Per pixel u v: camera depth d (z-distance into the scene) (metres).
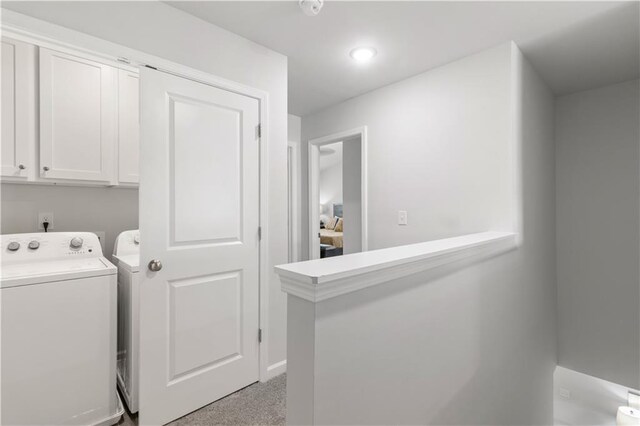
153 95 1.61
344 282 0.86
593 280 2.92
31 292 1.42
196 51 1.75
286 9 1.68
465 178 2.23
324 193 10.23
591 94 2.92
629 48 2.13
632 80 2.71
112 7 1.48
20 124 1.69
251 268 2.03
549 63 2.37
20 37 1.32
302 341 0.83
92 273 1.59
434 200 2.43
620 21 1.80
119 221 2.20
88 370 1.57
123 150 2.06
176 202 1.70
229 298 1.92
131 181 2.10
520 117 2.15
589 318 2.94
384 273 0.99
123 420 1.68
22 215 1.86
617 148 2.79
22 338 1.40
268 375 2.11
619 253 2.78
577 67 2.44
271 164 2.12
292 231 3.63
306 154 3.63
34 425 1.42
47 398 1.46
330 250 6.67
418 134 2.53
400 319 1.07
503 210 2.04
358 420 0.92
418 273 1.16
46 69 1.75
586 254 2.95
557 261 3.12
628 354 2.74
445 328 1.32
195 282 1.78
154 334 1.62
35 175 1.74
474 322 1.55
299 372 0.84
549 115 2.90
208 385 1.83
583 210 2.97
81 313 1.55
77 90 1.86
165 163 1.66
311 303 0.81
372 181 2.91
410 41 2.02
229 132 1.91
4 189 1.81
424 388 1.19
